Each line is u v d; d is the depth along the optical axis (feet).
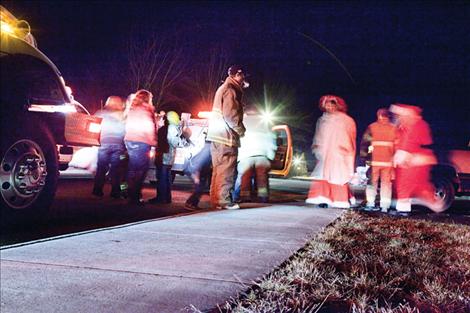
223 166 29.55
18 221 21.17
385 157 34.40
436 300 13.64
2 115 20.21
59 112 22.95
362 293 13.87
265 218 26.25
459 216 35.12
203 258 16.65
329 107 34.30
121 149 34.12
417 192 38.81
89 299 12.61
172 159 32.45
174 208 30.35
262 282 13.99
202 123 36.22
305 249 18.54
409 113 34.91
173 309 12.05
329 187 33.86
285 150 38.93
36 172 21.24
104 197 34.91
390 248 19.86
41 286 13.50
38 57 21.27
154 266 15.53
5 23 20.75
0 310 11.82
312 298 13.20
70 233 21.04
